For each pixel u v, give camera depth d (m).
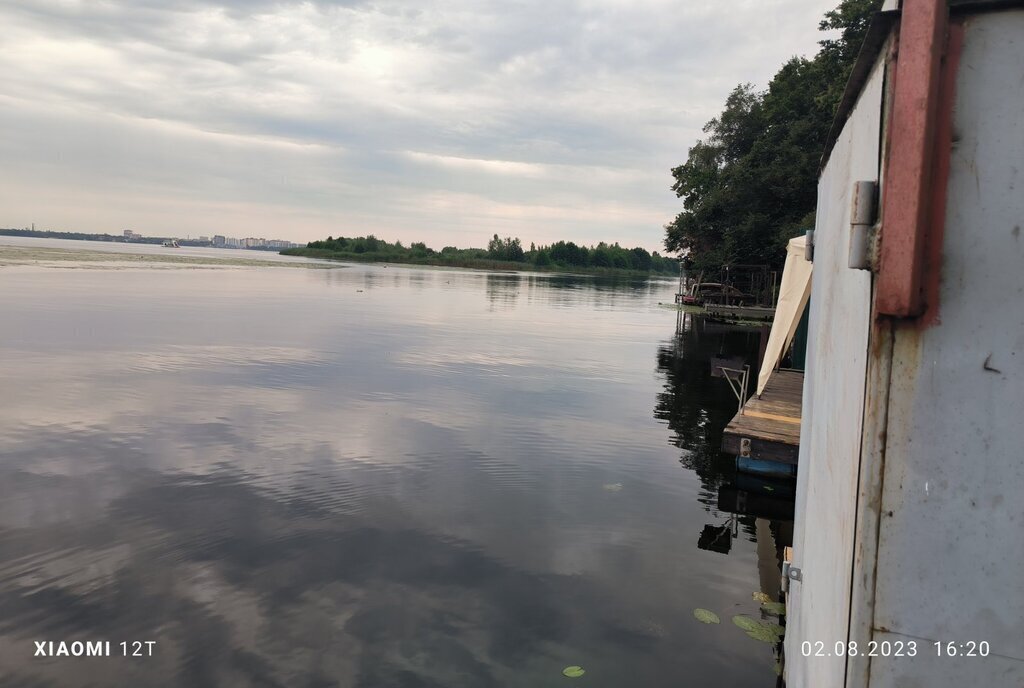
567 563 5.16
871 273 1.45
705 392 12.83
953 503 1.35
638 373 14.76
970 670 1.36
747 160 34.75
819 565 2.11
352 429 8.67
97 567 4.74
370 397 10.65
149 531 5.37
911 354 1.36
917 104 1.31
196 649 3.86
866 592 1.43
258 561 4.94
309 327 19.52
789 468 7.46
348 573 4.82
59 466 6.77
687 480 7.38
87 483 6.34
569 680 3.71
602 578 4.95
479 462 7.58
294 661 3.78
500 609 4.43
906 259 1.32
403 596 4.54
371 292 37.62
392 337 18.36
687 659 3.96
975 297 1.31
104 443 7.58
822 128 30.77
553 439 8.74
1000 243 1.29
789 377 11.89
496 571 4.96
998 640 1.33
